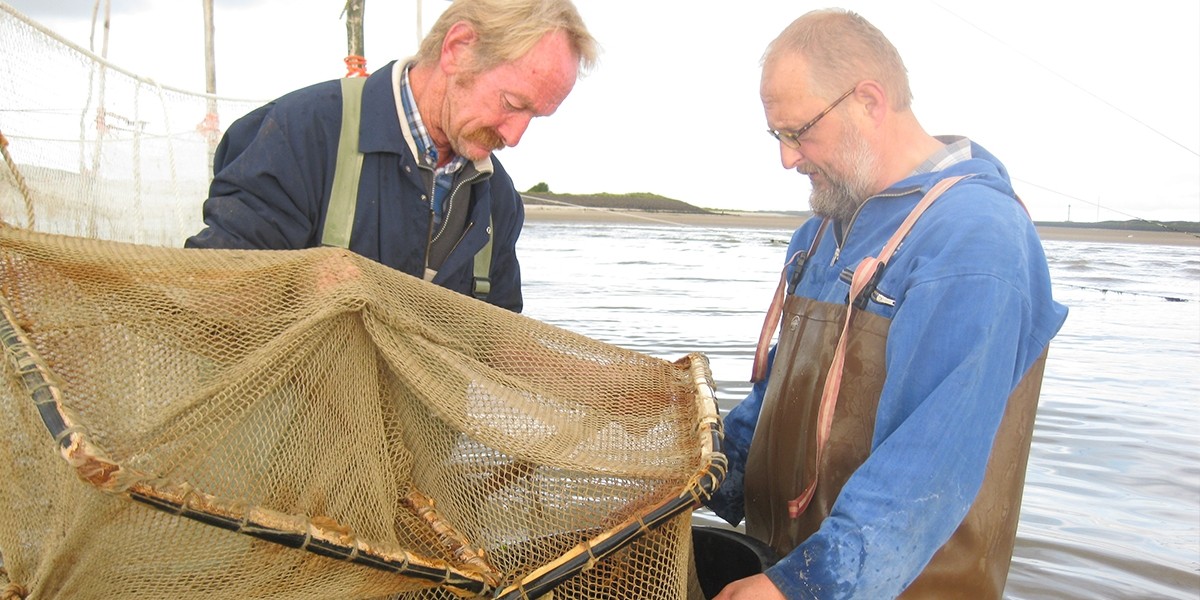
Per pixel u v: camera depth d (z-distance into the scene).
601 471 2.04
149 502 1.61
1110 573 4.16
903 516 2.23
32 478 2.00
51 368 1.88
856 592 2.26
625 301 14.23
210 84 10.41
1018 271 2.36
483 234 3.12
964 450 2.27
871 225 2.74
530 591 1.94
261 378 1.91
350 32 9.55
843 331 2.62
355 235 2.87
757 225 65.50
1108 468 5.82
